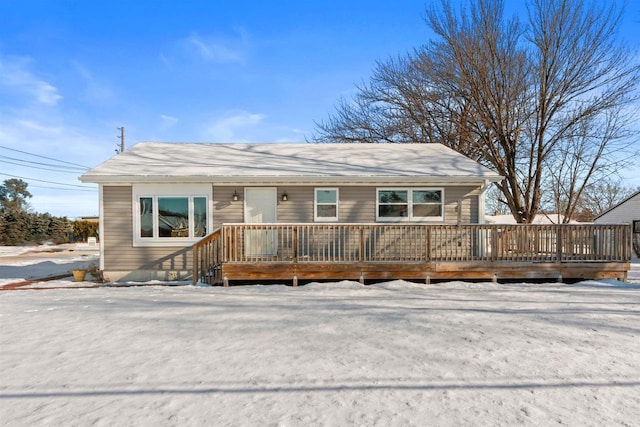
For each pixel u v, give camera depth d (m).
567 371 3.75
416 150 14.19
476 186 11.38
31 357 4.19
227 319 5.84
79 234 42.62
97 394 3.28
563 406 3.05
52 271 14.80
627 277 10.59
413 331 5.13
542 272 9.61
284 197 11.20
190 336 4.94
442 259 9.68
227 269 9.39
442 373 3.70
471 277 9.62
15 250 31.27
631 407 3.04
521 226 9.70
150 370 3.80
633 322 5.59
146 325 5.50
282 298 7.61
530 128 17.33
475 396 3.22
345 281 9.52
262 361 4.02
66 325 5.53
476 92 17.73
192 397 3.21
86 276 11.86
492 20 17.23
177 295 8.05
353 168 11.53
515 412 2.96
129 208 10.97
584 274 9.67
